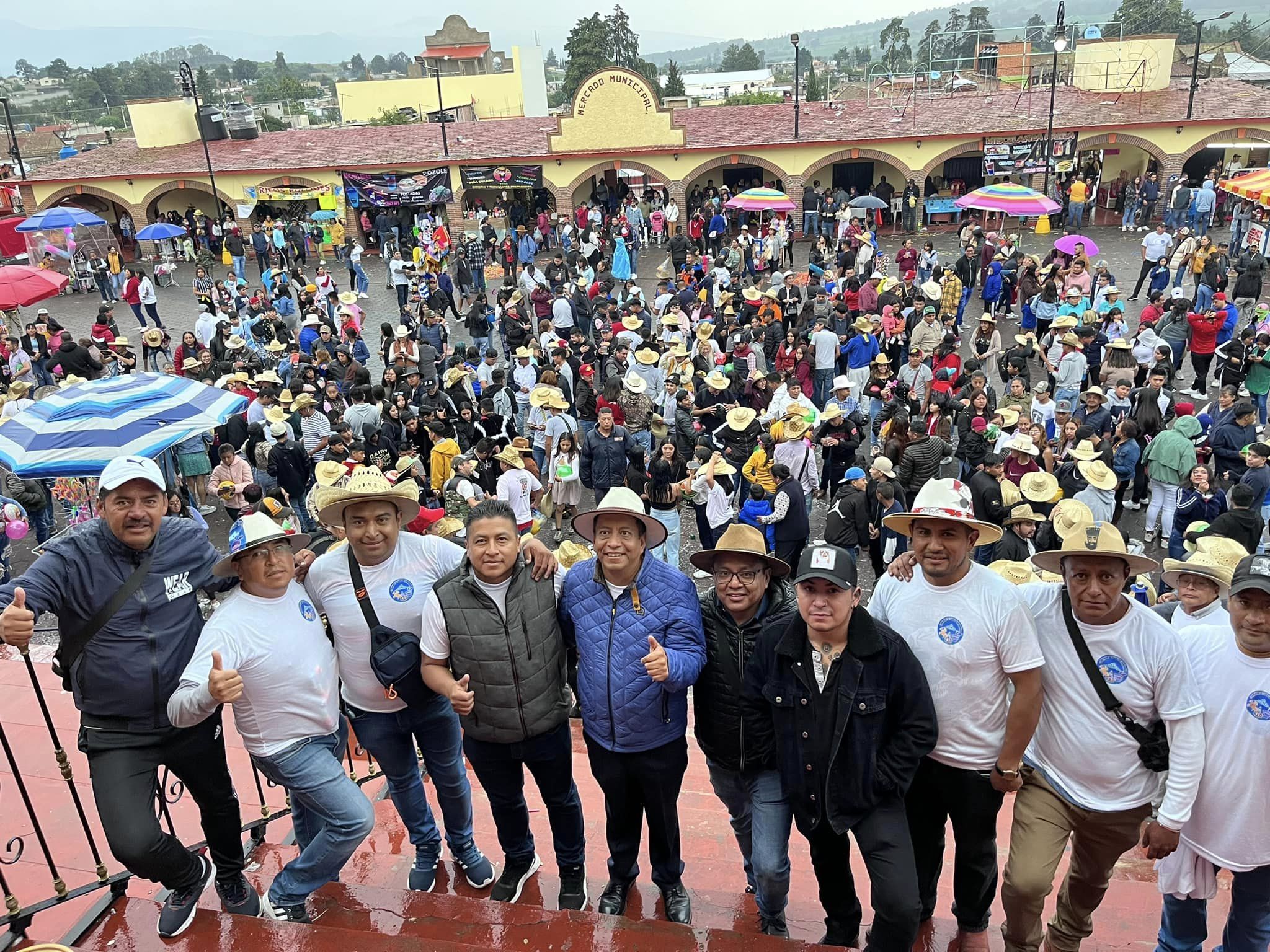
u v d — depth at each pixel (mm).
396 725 4254
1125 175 32000
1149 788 3619
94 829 4988
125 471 3533
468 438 13023
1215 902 4656
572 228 29828
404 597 4070
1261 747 3508
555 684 4020
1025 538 8562
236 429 12984
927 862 4008
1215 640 3680
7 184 33250
